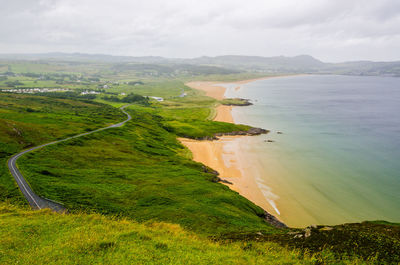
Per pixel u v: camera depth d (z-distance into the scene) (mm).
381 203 78688
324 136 160500
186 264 21781
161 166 93625
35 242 24734
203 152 132250
